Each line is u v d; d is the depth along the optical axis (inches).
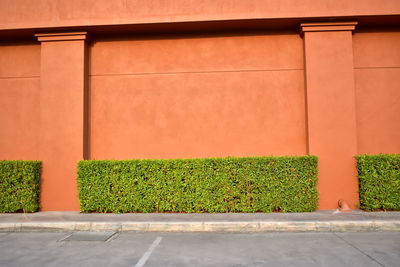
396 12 271.1
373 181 257.4
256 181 259.9
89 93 307.3
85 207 268.4
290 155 291.0
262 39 303.0
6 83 315.3
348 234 208.7
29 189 275.6
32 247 187.2
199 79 303.0
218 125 297.9
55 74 294.5
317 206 263.6
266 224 219.9
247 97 298.7
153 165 266.7
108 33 307.0
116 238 205.8
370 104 292.0
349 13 273.1
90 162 270.8
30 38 315.6
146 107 303.7
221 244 188.2
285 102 296.2
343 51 280.8
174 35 308.2
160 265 153.0
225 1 282.8
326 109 277.6
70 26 288.2
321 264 151.9
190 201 262.4
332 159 274.1
